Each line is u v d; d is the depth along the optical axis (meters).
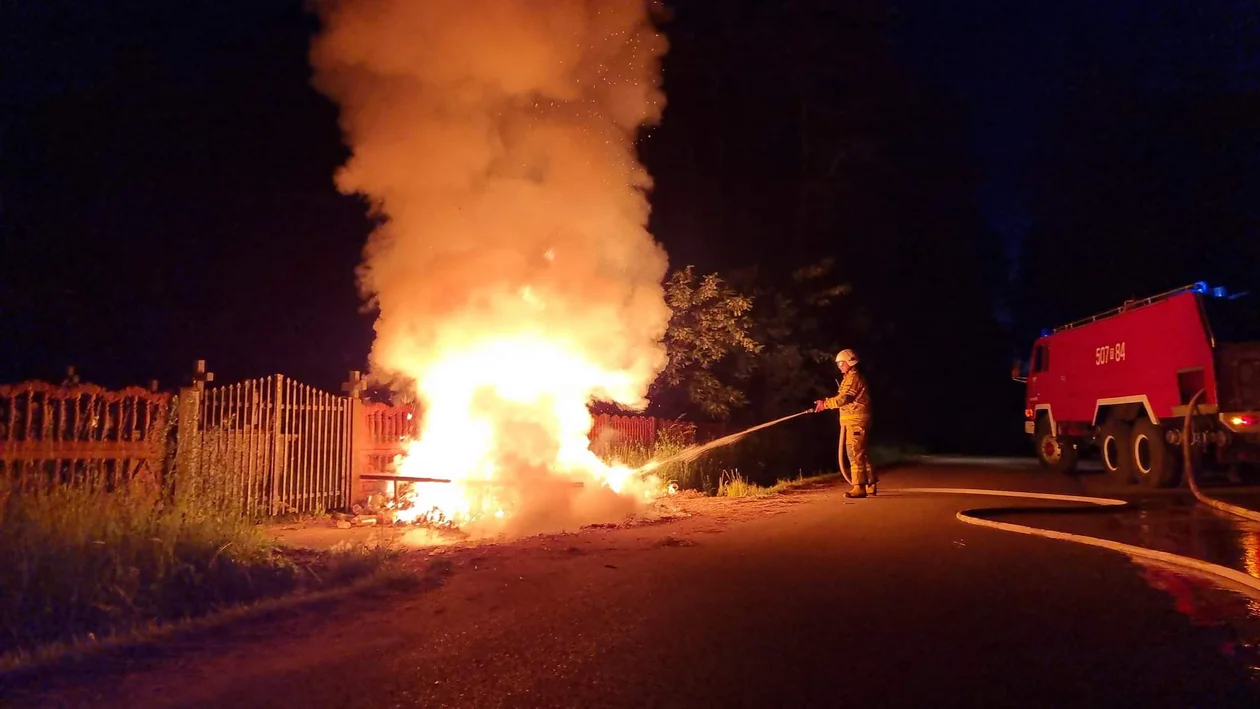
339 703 5.07
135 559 7.32
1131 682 5.27
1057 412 20.44
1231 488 15.97
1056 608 6.90
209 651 6.00
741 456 20.34
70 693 5.23
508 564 8.66
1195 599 7.17
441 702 5.07
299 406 11.94
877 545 9.63
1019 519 11.55
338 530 10.91
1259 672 5.41
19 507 7.61
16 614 6.27
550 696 5.14
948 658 5.71
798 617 6.68
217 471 10.69
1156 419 16.25
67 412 9.71
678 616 6.75
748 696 5.09
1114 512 12.24
